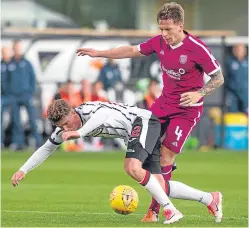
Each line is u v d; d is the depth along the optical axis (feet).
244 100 173.06
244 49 171.53
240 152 168.66
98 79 164.04
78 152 167.73
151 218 73.00
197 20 238.07
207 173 128.88
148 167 72.28
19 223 71.56
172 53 73.10
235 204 90.38
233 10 239.09
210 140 174.91
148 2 243.19
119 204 70.85
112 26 256.73
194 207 88.12
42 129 166.91
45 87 166.09
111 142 173.27
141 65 164.35
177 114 74.38
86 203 90.53
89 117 68.80
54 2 255.29
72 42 166.30
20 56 162.81
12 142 167.12
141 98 164.25
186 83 73.77
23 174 71.41
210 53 72.54
